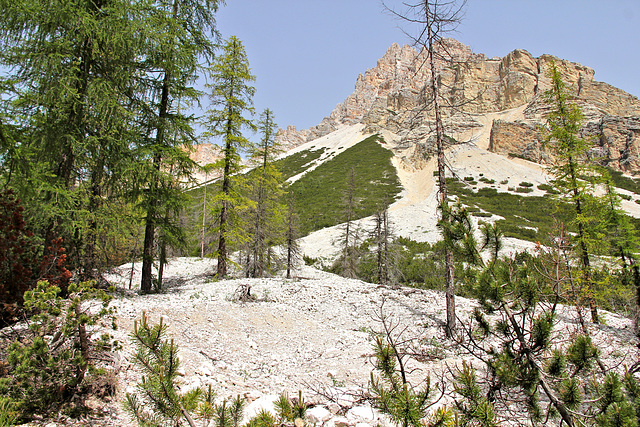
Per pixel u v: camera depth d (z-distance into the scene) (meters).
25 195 7.09
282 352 9.05
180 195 13.80
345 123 154.75
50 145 9.09
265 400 5.55
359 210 54.47
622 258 12.59
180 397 3.40
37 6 8.38
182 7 14.39
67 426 4.24
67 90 8.86
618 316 13.81
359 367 7.67
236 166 20.23
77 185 10.16
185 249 14.75
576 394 3.51
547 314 3.89
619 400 3.41
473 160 70.31
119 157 10.80
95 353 5.32
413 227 45.31
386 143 102.81
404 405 3.07
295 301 14.55
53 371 4.61
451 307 10.48
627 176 63.88
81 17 9.11
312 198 67.19
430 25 12.17
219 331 9.54
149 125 12.91
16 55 8.68
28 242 7.95
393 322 12.55
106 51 9.98
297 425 3.18
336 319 12.81
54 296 4.87
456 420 3.02
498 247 4.75
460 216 4.89
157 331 3.49
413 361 7.93
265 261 26.14
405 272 28.36
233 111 19.53
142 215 12.78
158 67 12.42
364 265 31.59
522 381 3.65
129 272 23.97
